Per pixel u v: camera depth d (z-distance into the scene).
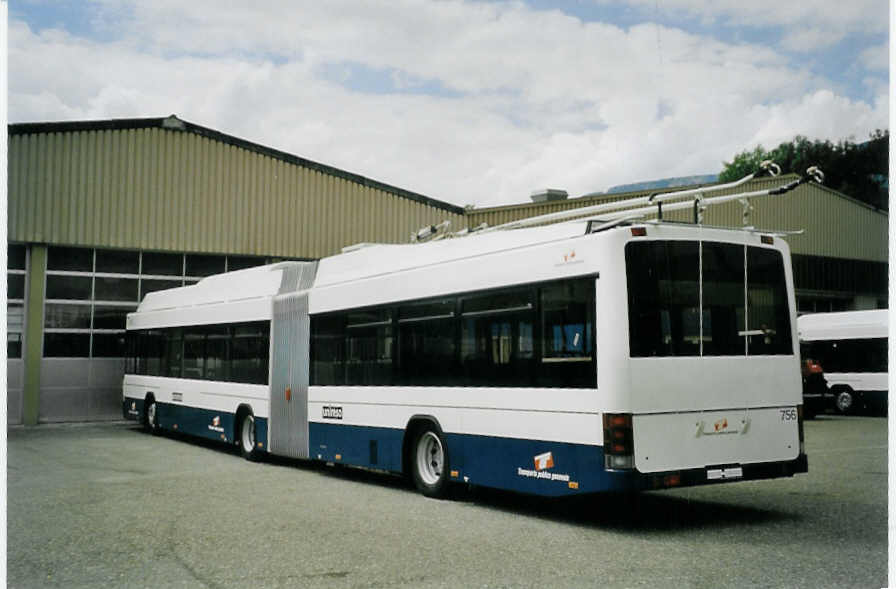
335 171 25.52
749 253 9.14
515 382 9.47
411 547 7.97
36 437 19.45
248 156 24.39
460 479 10.33
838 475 12.41
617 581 6.63
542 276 9.17
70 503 10.56
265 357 15.01
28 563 7.45
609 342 8.31
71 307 22.58
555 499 10.84
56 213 22.09
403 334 11.49
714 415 8.66
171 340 19.17
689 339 8.63
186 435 20.17
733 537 8.24
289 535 8.56
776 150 49.66
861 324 26.73
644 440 8.25
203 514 9.77
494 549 7.85
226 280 16.95
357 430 12.35
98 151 22.59
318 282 13.70
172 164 23.45
